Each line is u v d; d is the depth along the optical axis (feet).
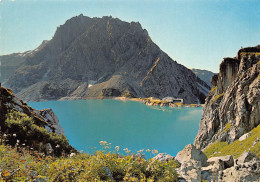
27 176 31.60
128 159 43.91
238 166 34.91
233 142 188.96
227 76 247.91
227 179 35.53
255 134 161.89
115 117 583.99
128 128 443.73
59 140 91.61
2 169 31.14
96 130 422.00
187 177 38.88
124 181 36.68
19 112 110.52
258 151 129.29
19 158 43.37
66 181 34.47
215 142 217.56
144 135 379.96
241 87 206.80
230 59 246.88
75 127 451.53
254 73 204.54
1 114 91.40
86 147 281.13
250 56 220.43
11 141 72.13
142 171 41.29
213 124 238.07
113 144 318.65
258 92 188.44
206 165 46.34
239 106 199.82
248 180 32.45
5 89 135.85
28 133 79.56
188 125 467.11
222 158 45.52
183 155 50.16
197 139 256.93
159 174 39.75
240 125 193.57
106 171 38.99
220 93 253.65
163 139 351.46
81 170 39.45
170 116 591.37
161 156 53.78
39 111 180.24
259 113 186.09
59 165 38.96
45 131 89.86
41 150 78.23
